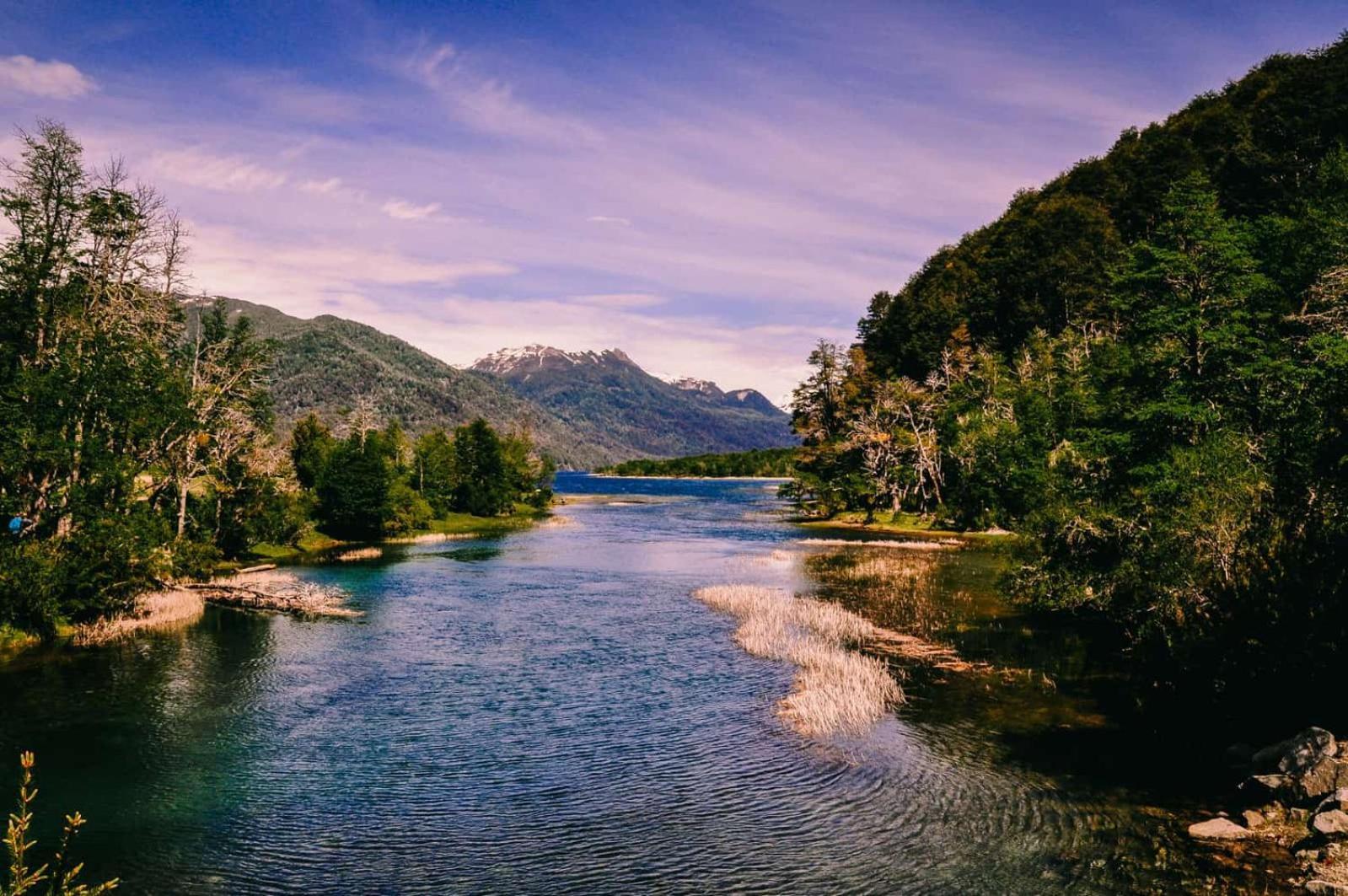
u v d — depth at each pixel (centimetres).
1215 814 1634
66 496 3669
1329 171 6331
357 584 5084
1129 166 15038
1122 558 3438
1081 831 1576
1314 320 3731
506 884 1441
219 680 2811
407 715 2427
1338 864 1348
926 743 2114
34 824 1691
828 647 3162
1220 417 3522
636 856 1538
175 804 1795
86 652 3228
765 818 1697
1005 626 3588
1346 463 2262
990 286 13612
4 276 4056
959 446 9369
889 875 1438
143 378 4272
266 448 6575
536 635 3547
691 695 2617
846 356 12775
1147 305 4200
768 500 16850
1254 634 2264
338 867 1511
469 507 11638
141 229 4759
